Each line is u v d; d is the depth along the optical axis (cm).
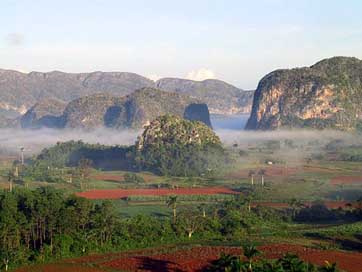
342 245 12156
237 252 11269
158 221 13850
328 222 15550
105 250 11700
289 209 16700
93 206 13050
